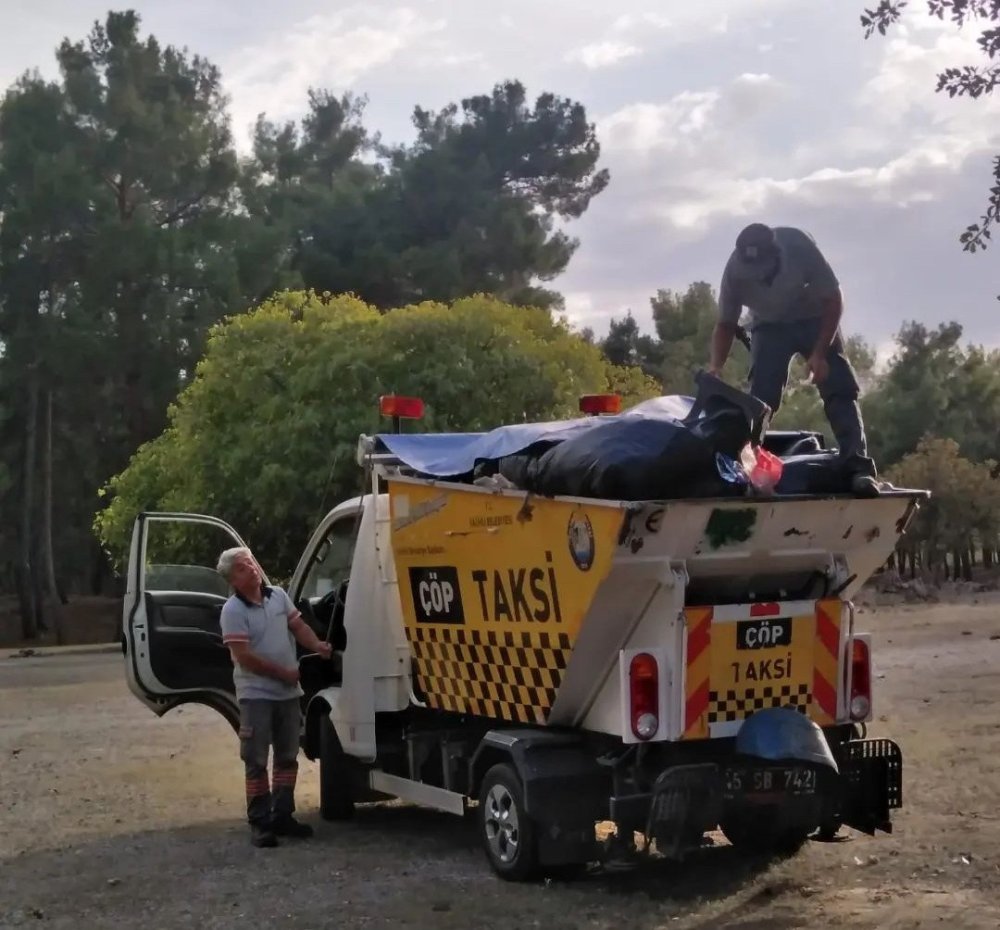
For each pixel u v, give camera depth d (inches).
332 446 1119.0
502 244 2064.5
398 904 298.8
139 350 1855.3
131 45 2018.9
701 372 290.7
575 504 290.2
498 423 1148.5
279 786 374.3
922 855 328.5
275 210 2154.3
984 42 244.7
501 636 324.2
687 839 286.7
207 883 325.1
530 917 284.5
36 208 1835.6
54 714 729.6
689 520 282.7
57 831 395.9
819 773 293.7
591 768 306.7
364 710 377.4
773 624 298.5
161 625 408.5
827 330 301.6
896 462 2571.4
